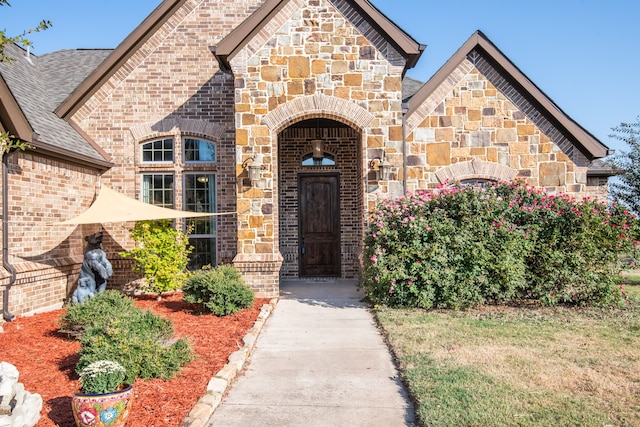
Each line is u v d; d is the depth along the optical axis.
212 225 13.60
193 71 13.59
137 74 13.55
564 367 6.31
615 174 15.53
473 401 5.18
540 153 12.59
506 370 6.19
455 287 10.10
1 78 8.80
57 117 12.89
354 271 15.14
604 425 4.63
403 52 11.73
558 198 10.73
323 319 9.65
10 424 4.20
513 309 10.27
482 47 12.47
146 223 11.91
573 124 12.40
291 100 11.70
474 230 10.31
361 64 11.78
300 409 5.32
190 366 6.52
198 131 13.45
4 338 7.96
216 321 9.23
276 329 8.87
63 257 11.41
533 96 12.41
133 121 13.47
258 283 11.65
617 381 5.80
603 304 10.44
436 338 7.80
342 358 7.14
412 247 10.24
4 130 9.19
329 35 11.77
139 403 5.25
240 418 5.09
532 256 10.50
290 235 15.20
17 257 9.70
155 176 13.56
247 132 11.69
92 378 4.58
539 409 4.98
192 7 13.71
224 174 13.41
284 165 15.19
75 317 7.53
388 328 8.52
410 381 5.82
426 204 10.59
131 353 5.75
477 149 12.55
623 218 10.59
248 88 11.71
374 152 11.74
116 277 13.20
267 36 11.73
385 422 4.97
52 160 10.98
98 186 13.18
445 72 12.45
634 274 18.25
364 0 11.55
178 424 4.77
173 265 11.80
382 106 11.77
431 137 12.52
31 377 6.05
